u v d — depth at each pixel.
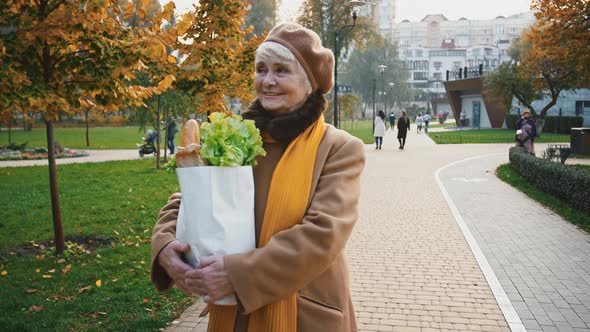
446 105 95.88
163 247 1.46
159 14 4.93
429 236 7.17
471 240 6.91
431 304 4.61
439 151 22.38
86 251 5.99
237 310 1.52
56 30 4.34
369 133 38.00
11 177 13.33
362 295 4.86
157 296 4.46
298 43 1.56
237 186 1.37
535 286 5.05
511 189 11.42
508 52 74.62
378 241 6.92
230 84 8.85
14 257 5.77
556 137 31.45
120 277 4.98
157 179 12.85
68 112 4.97
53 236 6.78
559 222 7.96
